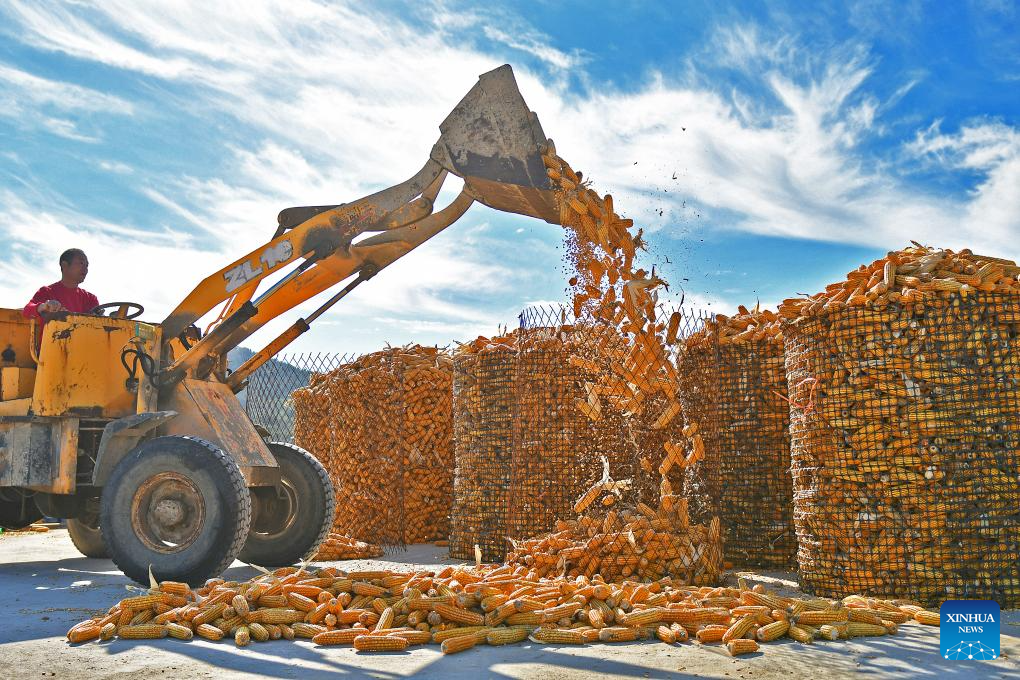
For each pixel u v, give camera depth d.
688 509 6.51
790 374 5.84
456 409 7.96
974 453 5.00
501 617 4.30
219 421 6.87
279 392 12.02
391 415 9.58
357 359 10.42
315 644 4.13
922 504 5.05
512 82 6.10
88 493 6.95
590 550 5.66
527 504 7.08
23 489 7.74
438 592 4.53
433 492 9.66
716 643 4.08
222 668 3.67
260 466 6.99
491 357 7.61
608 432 7.03
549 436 7.13
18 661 3.82
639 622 4.25
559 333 7.44
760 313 7.33
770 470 6.91
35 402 6.60
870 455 5.20
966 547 4.97
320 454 10.89
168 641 4.22
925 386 5.09
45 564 7.75
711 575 5.70
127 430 6.35
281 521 7.43
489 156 6.01
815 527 5.46
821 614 4.25
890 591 5.10
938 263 5.25
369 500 9.45
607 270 5.93
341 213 6.87
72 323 6.61
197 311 7.04
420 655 3.89
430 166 6.74
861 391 5.27
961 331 5.05
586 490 6.99
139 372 6.77
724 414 7.09
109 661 3.80
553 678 3.44
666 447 6.19
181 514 5.97
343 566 7.36
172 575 5.82
